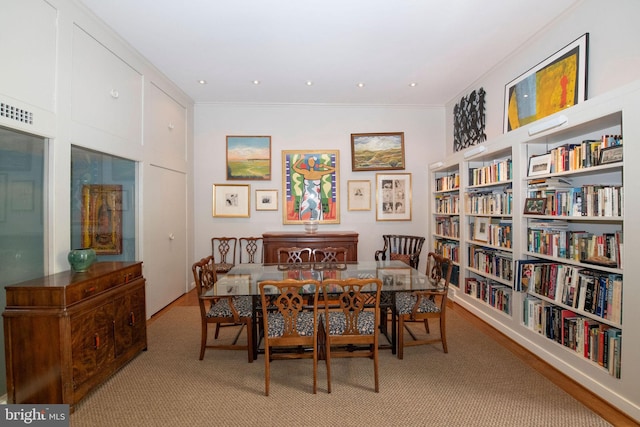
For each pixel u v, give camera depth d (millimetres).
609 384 2006
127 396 2123
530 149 2869
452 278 4297
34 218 2225
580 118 2209
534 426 1815
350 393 2148
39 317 1864
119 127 3098
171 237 4168
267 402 2055
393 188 5066
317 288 2113
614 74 2295
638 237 1812
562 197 2457
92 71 2721
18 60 2039
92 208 2820
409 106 5074
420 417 1897
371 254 5062
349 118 5039
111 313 2307
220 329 3295
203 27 2879
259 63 3600
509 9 2627
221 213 4934
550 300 2521
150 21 2779
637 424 1810
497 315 3254
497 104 3727
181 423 1855
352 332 2174
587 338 2205
